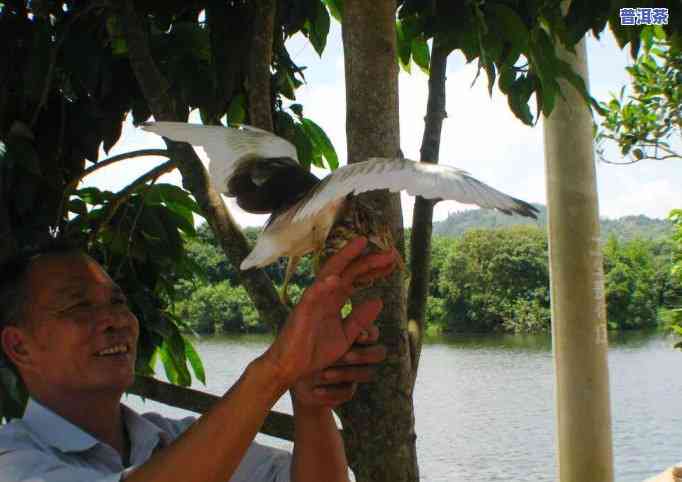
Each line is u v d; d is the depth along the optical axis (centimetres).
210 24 320
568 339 453
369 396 240
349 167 160
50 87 335
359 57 252
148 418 234
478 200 143
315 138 389
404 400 241
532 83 333
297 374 165
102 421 212
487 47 302
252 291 267
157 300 383
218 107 331
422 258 285
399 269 245
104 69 327
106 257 368
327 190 157
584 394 450
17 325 211
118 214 367
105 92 328
